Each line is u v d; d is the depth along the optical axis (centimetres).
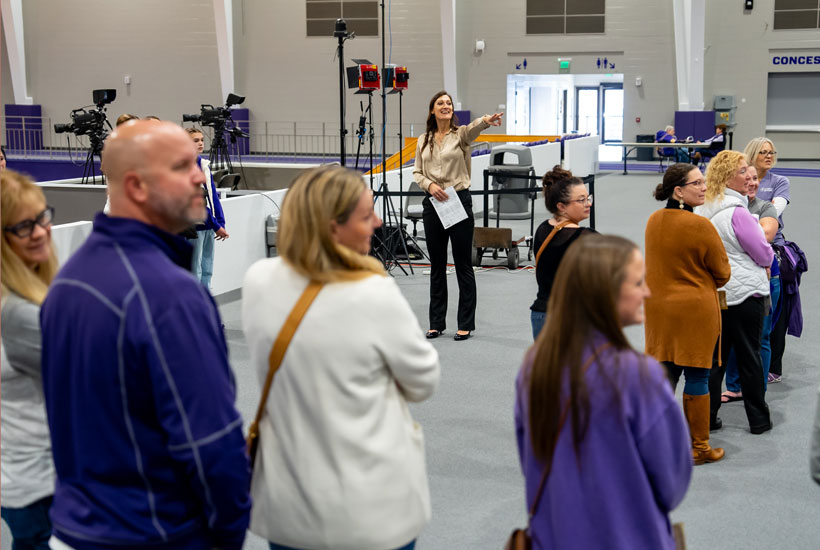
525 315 624
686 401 360
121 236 154
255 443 185
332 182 177
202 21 2112
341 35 691
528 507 171
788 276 455
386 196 769
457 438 393
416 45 2058
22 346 179
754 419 396
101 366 150
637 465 159
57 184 792
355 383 175
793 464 363
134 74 2177
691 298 339
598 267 160
